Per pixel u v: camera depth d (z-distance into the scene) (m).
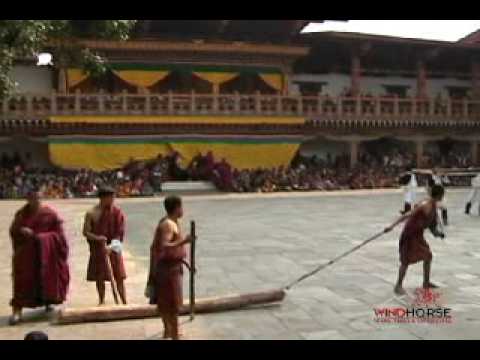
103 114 31.66
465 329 7.79
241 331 7.70
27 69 33.78
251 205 24.72
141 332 7.61
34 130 31.36
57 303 8.12
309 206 24.22
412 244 9.51
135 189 29.27
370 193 30.44
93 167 31.88
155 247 7.05
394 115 36.66
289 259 12.74
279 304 9.00
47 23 10.52
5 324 7.96
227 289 10.12
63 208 21.88
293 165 36.12
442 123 37.62
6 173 28.97
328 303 9.07
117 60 33.59
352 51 37.34
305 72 38.72
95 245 8.57
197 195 29.45
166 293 7.02
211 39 35.84
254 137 34.12
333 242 15.02
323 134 35.72
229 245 14.57
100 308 8.11
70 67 12.98
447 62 41.28
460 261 12.41
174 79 35.09
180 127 32.94
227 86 36.09
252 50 34.84
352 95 37.22
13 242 8.14
